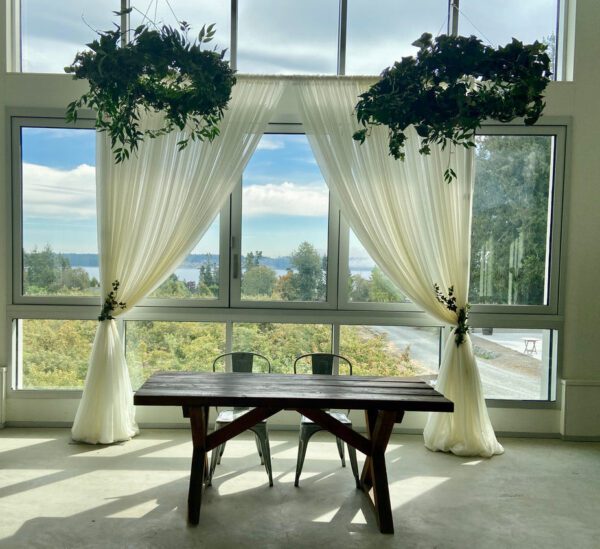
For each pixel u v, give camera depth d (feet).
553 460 12.34
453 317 13.33
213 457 10.50
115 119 8.42
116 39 7.89
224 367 14.21
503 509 9.69
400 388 9.71
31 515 9.06
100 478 10.71
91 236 14.07
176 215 13.34
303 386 9.73
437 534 8.73
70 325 14.10
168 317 14.05
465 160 13.11
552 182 13.93
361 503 9.84
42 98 13.78
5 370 13.85
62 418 14.01
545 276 14.14
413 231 13.34
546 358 14.20
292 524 8.96
